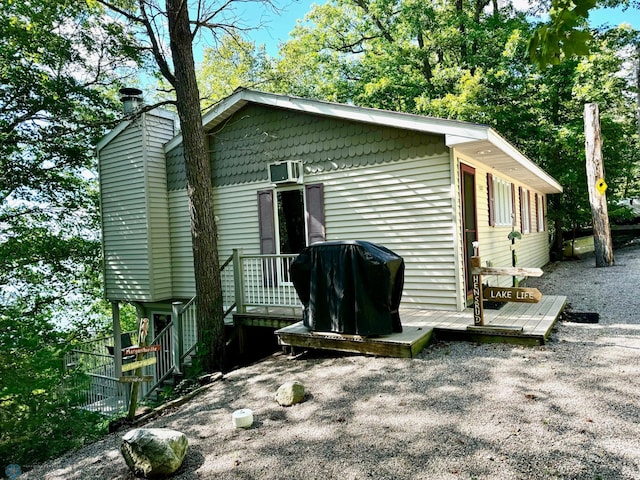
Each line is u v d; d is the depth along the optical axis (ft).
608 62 45.60
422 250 21.88
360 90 61.46
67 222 46.11
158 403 20.31
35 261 41.88
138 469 10.50
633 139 59.93
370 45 67.77
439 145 21.20
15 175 40.06
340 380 15.01
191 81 21.91
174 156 30.07
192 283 29.71
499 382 13.07
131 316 65.36
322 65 66.90
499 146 21.08
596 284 30.83
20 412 16.52
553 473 8.49
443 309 21.40
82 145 41.39
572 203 57.00
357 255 16.90
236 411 12.91
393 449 10.07
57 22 35.55
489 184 27.81
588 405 11.07
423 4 56.29
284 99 24.68
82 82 39.78
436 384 13.46
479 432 10.33
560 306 20.99
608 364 13.70
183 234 29.94
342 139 24.06
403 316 20.42
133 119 25.48
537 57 7.34
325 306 17.94
